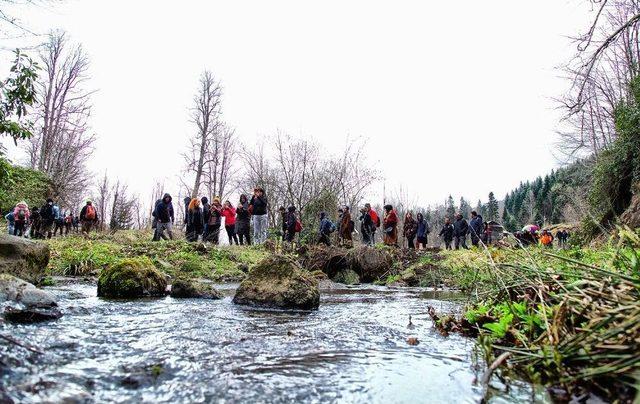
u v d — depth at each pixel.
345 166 25.06
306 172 25.30
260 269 5.79
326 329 3.85
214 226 16.84
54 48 33.09
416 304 6.21
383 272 13.45
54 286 6.85
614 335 2.10
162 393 1.94
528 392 2.07
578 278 3.15
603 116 19.38
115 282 6.00
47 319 3.51
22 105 6.62
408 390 2.12
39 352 2.38
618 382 1.98
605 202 14.78
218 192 42.78
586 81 12.88
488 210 72.44
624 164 14.22
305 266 13.56
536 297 3.49
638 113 13.76
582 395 1.99
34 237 18.59
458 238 17.95
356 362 2.66
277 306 5.41
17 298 3.75
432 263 12.90
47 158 35.09
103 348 2.66
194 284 6.29
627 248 3.55
